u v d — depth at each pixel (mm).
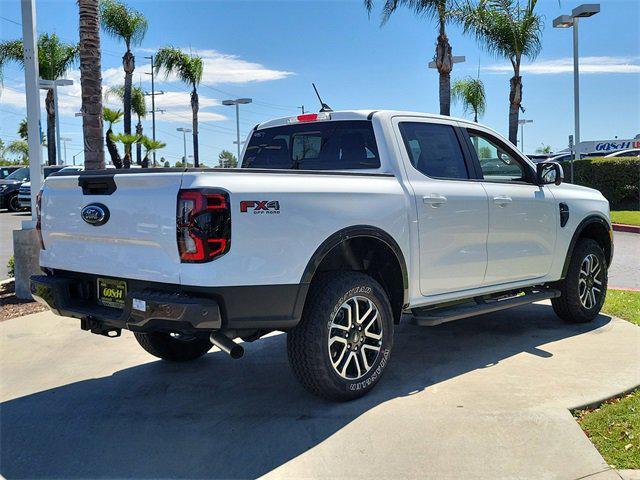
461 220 4863
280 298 3693
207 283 3447
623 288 8312
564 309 6168
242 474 3275
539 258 5676
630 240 13742
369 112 4828
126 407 4238
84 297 4172
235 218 3510
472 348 5461
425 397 4238
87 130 8500
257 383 4684
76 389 4617
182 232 3467
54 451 3586
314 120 5152
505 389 4348
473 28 19344
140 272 3668
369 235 4133
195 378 4836
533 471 3227
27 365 5207
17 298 7824
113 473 3322
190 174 3520
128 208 3715
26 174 26594
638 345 5457
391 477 3197
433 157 4945
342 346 4121
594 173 21578
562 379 4523
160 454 3521
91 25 8398
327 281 4027
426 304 4766
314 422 3875
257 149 5648
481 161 5398
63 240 4215
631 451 3400
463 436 3619
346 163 4871
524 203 5461
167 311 3455
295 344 3943
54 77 31344
